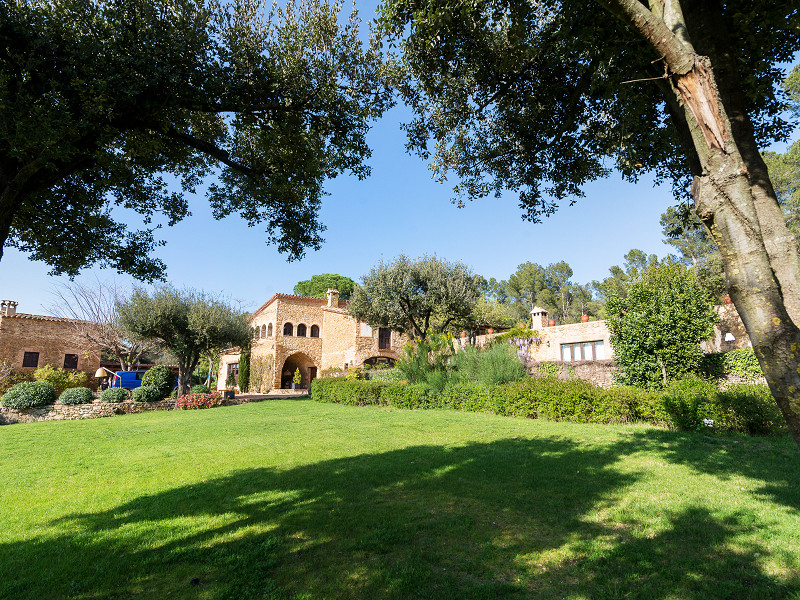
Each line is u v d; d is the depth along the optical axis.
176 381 22.80
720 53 2.96
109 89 4.73
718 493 4.68
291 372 33.25
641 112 5.45
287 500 4.93
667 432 8.43
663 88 2.75
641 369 12.02
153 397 18.28
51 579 3.20
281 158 6.74
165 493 5.38
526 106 6.45
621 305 13.04
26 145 4.18
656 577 2.99
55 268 6.81
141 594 2.98
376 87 6.79
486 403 12.92
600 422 10.12
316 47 6.32
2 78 4.17
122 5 4.95
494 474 5.76
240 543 3.73
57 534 4.11
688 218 6.26
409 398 15.26
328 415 13.95
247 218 7.81
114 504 5.01
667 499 4.54
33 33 4.42
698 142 2.28
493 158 7.06
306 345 31.31
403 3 4.86
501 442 7.95
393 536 3.79
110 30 4.84
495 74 6.03
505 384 13.07
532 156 6.78
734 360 11.41
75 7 4.70
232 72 5.72
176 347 20.75
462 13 4.59
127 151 5.75
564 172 6.75
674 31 2.44
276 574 3.21
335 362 29.73
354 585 3.01
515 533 3.82
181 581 3.15
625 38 4.59
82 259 6.73
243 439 9.52
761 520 3.86
